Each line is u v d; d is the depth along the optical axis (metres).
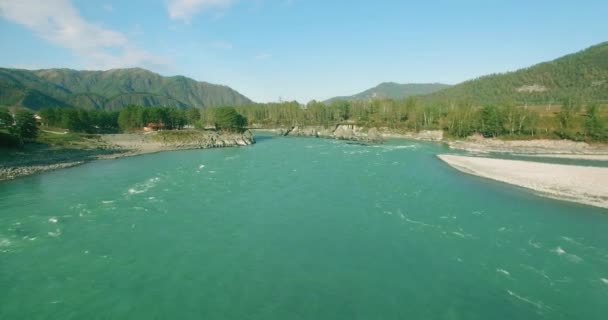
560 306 21.02
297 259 27.23
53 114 136.62
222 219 36.34
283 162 75.25
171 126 156.25
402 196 45.44
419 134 142.00
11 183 53.22
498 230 33.12
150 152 98.38
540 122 116.75
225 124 137.38
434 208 40.16
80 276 24.30
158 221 35.56
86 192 47.16
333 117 199.12
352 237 31.61
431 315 20.27
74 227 33.53
